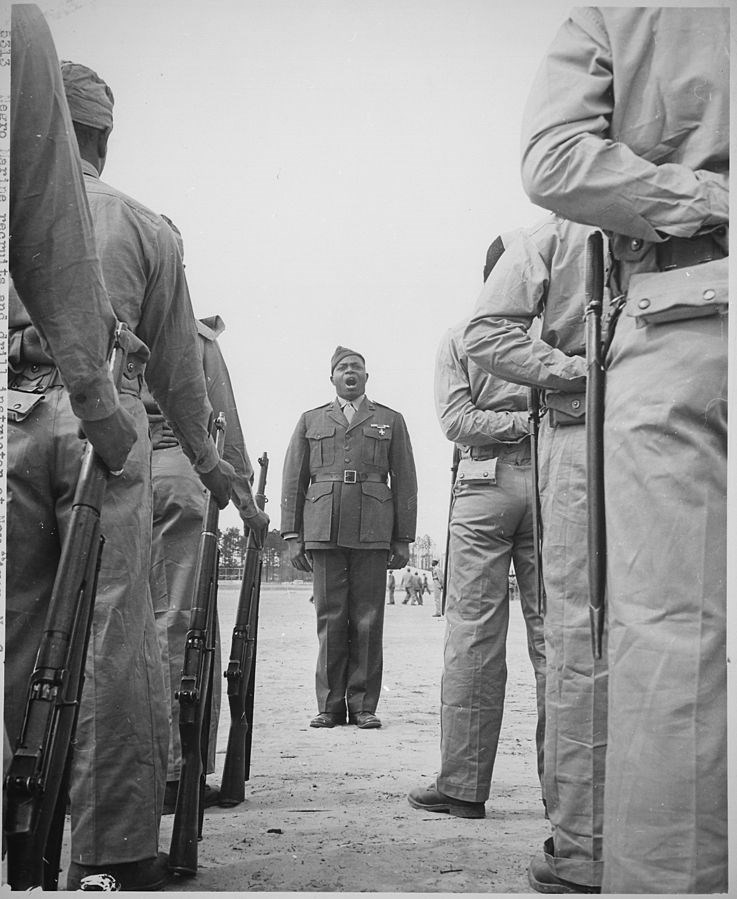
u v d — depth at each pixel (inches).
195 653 100.3
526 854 104.8
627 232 77.5
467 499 135.1
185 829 95.1
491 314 104.7
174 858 94.5
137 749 90.8
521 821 121.6
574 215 79.2
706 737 68.8
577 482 96.9
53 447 89.3
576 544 96.0
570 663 95.0
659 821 69.0
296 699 245.8
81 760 89.3
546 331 106.9
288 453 229.9
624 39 78.5
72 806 89.7
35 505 89.7
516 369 101.9
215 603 112.3
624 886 69.9
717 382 72.2
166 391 105.2
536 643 134.5
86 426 79.4
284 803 129.7
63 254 80.2
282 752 170.2
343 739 187.9
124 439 80.6
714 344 72.7
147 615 94.6
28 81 79.1
